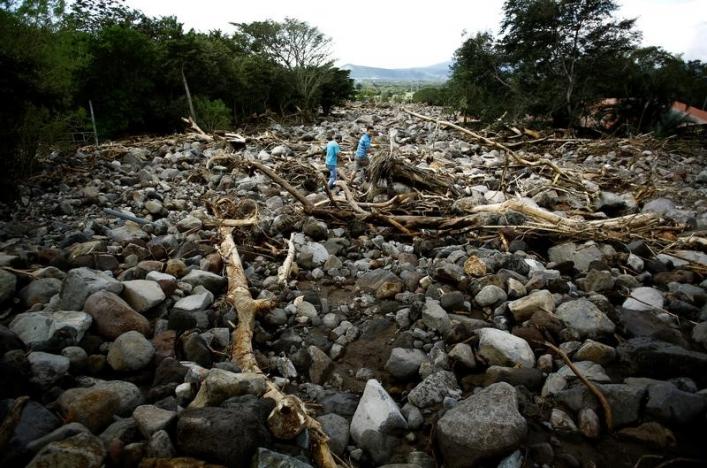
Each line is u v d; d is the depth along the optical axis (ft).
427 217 23.32
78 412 8.77
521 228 21.58
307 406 10.54
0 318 12.98
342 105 150.92
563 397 10.29
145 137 62.13
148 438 8.12
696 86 98.12
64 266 16.56
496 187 34.71
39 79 30.96
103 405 9.02
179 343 12.42
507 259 18.03
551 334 12.96
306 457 8.21
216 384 9.21
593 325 12.91
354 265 19.60
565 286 15.71
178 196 31.12
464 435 8.44
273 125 94.22
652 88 73.87
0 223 23.24
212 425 7.54
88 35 58.08
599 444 9.27
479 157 50.90
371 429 9.37
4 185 27.07
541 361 11.73
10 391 9.14
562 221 22.09
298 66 117.19
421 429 9.89
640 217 22.95
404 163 29.22
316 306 15.85
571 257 19.62
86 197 28.63
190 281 16.03
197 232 22.65
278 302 15.02
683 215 27.02
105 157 42.57
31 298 13.85
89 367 10.91
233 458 7.42
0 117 27.86
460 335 12.76
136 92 62.34
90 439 7.49
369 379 11.61
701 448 9.11
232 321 13.92
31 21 35.70
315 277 18.54
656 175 42.93
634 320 13.43
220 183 34.53
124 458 7.69
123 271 17.02
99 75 57.06
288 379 11.80
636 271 18.76
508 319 14.17
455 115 107.55
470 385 11.28
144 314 13.83
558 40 76.13
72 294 13.12
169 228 23.22
